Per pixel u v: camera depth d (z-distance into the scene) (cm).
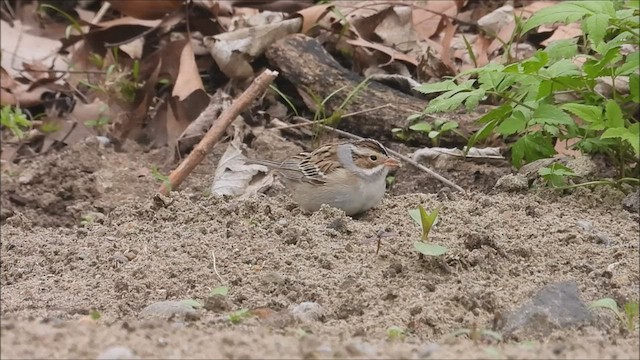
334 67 1548
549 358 768
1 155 1599
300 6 1666
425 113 1299
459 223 1159
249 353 767
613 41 1189
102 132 1611
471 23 1678
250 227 1187
